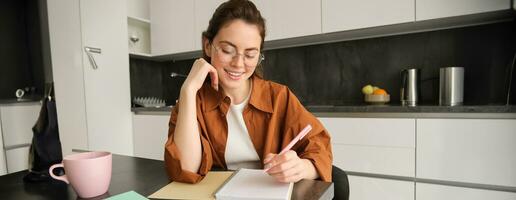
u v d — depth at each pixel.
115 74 2.30
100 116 2.21
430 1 1.59
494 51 1.73
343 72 2.15
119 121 2.33
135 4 2.52
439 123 1.44
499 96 1.72
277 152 0.83
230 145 0.86
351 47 2.12
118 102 2.32
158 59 2.82
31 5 2.81
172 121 0.86
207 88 0.89
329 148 0.77
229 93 0.87
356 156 1.64
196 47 2.34
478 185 1.39
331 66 2.19
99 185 0.59
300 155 0.71
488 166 1.36
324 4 1.86
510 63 1.67
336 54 2.17
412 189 1.51
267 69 2.43
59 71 2.25
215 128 0.86
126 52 2.37
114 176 0.72
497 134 1.33
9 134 2.30
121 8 2.32
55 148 0.82
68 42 2.18
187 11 2.37
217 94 0.86
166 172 0.74
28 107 2.43
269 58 2.42
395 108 1.53
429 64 1.90
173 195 0.57
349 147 1.66
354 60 2.11
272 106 0.85
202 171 0.72
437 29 1.86
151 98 2.68
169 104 2.82
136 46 2.61
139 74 2.69
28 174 0.73
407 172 1.53
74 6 2.12
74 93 2.17
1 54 2.68
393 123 1.54
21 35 2.84
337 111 1.69
